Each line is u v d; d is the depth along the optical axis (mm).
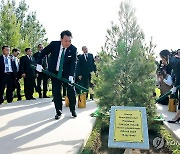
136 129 3605
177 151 4359
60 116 6547
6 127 5570
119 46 5625
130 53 5539
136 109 3744
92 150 4480
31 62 10219
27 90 10328
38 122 6074
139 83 5539
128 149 3607
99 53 5801
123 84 5617
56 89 6488
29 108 7977
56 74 6469
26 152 4059
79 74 10547
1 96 9305
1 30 16234
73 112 6762
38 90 10945
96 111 7270
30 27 26516
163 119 6422
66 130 5367
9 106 8297
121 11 5699
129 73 5582
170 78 8211
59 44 6484
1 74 9273
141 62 5570
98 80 5781
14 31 16406
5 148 4242
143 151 4645
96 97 5703
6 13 16688
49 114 7047
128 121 3666
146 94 5484
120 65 5566
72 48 6461
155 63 5656
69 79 6367
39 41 27312
